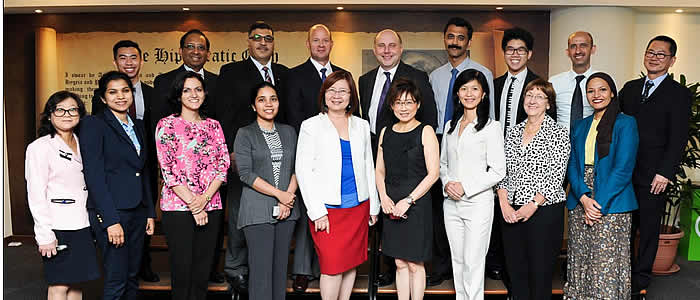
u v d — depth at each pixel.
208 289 3.68
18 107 5.47
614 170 3.28
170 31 5.37
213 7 5.12
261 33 3.87
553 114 3.46
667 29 5.28
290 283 3.77
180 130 3.15
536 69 5.24
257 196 3.21
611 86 3.34
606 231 3.31
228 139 3.73
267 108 3.20
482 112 3.23
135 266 3.26
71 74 5.43
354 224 3.24
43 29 5.40
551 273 3.33
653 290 4.17
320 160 3.18
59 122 2.92
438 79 4.16
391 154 3.27
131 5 5.03
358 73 5.34
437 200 3.74
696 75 5.34
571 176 3.43
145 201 3.28
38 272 4.63
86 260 3.03
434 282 3.75
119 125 3.11
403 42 5.30
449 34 4.02
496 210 3.84
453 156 3.30
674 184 4.56
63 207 2.95
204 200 3.15
